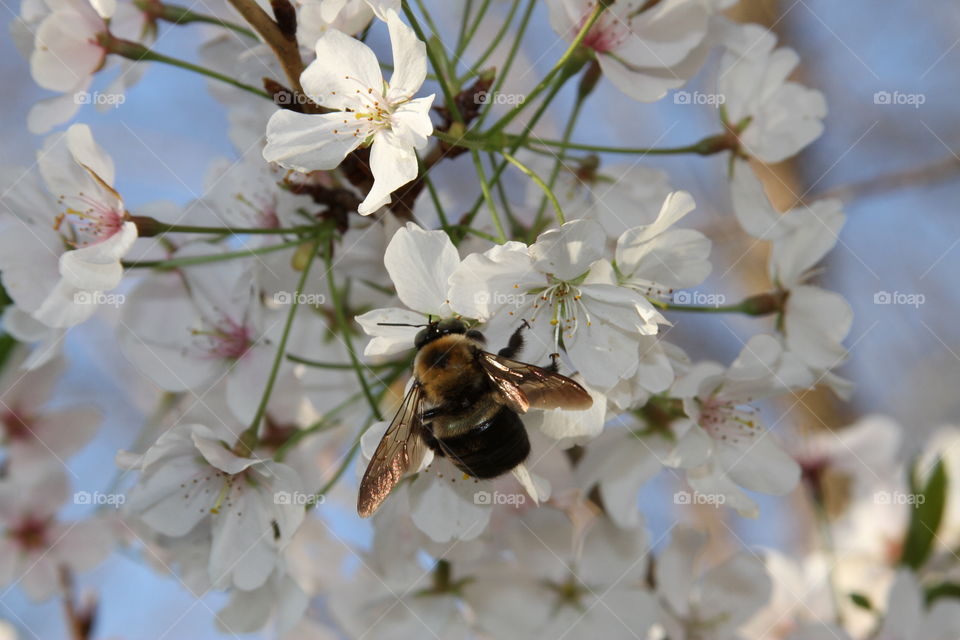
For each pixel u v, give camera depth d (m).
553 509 0.27
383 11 0.24
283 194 0.27
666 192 0.29
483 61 0.26
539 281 0.24
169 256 0.28
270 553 0.26
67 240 0.26
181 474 0.26
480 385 0.25
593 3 0.26
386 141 0.24
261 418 0.27
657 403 0.26
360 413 0.28
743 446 0.26
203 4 0.29
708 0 0.27
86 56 0.27
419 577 0.27
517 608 0.27
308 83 0.25
